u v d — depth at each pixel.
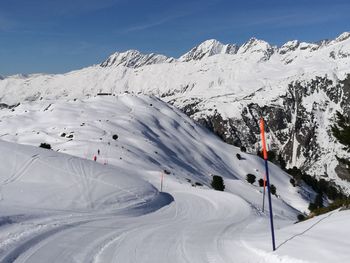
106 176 37.28
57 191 27.64
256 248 14.31
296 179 171.00
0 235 14.02
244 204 40.31
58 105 170.00
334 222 15.73
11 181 28.78
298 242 13.95
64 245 13.81
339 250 11.96
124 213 26.39
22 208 19.98
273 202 74.75
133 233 17.72
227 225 24.11
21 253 12.26
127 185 36.59
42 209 20.98
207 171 135.25
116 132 129.00
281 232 17.27
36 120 151.75
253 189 94.56
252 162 175.25
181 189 58.03
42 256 12.16
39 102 190.88
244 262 12.91
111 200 29.22
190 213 31.39
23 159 35.41
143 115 175.75
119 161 84.06
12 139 117.19
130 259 12.80
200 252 14.37
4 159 34.56
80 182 32.28
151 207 32.00
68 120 147.00
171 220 25.42
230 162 169.62
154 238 16.83
